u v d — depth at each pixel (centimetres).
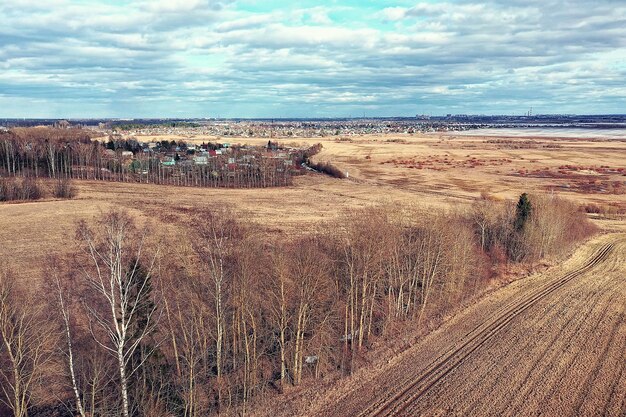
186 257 6031
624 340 5847
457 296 6994
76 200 12356
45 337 4147
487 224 8931
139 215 10425
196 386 4388
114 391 4200
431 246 6675
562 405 4541
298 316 4741
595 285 7838
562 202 10519
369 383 4925
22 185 12488
